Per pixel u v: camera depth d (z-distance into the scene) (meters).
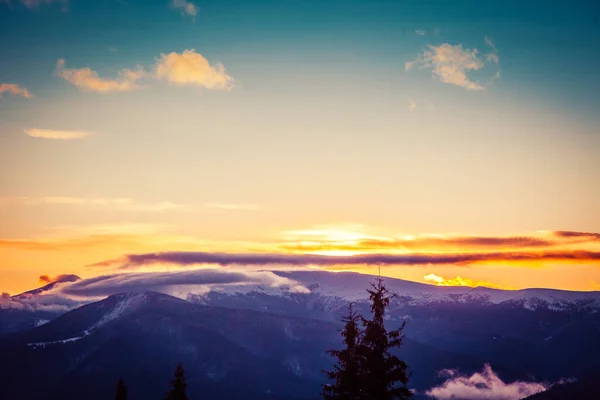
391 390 70.12
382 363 69.62
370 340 70.19
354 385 69.94
